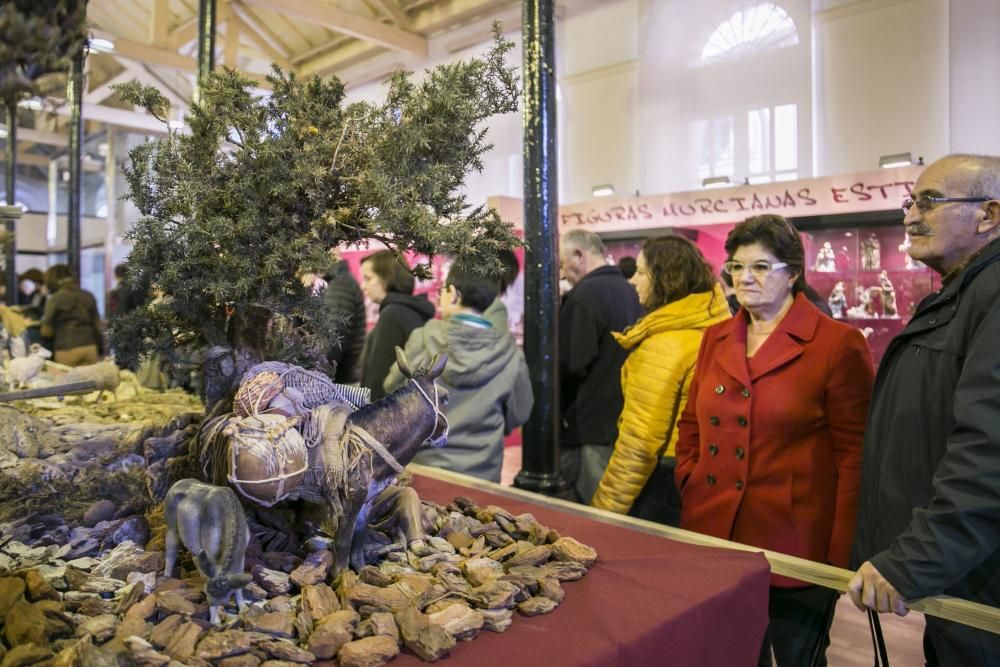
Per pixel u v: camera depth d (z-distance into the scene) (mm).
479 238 1286
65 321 5125
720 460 1810
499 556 1305
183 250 1205
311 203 1225
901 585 1211
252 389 1153
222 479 1145
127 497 1414
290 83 1312
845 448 1709
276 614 1008
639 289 2416
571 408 2805
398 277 3117
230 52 8867
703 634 1165
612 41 7547
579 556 1294
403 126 1229
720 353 1873
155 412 2072
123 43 8242
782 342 1771
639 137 7375
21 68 992
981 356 1248
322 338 1367
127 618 960
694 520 1854
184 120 1280
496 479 2355
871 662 2008
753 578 1295
